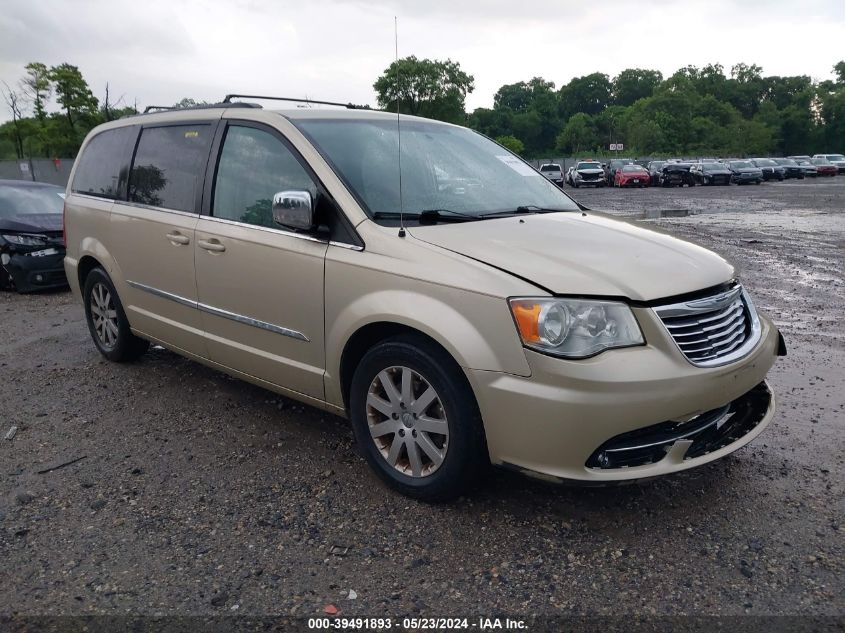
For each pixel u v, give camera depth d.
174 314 4.58
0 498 3.49
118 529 3.19
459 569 2.85
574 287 2.89
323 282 3.50
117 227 4.95
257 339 3.97
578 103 149.38
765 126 103.19
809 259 10.38
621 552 2.94
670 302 2.97
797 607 2.59
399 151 3.95
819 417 4.30
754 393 3.45
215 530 3.17
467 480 3.16
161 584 2.79
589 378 2.77
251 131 4.07
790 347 5.77
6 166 34.28
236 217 4.03
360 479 3.61
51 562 2.94
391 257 3.26
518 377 2.88
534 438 2.87
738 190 34.41
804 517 3.17
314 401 3.78
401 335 3.27
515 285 2.91
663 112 96.44
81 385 5.12
